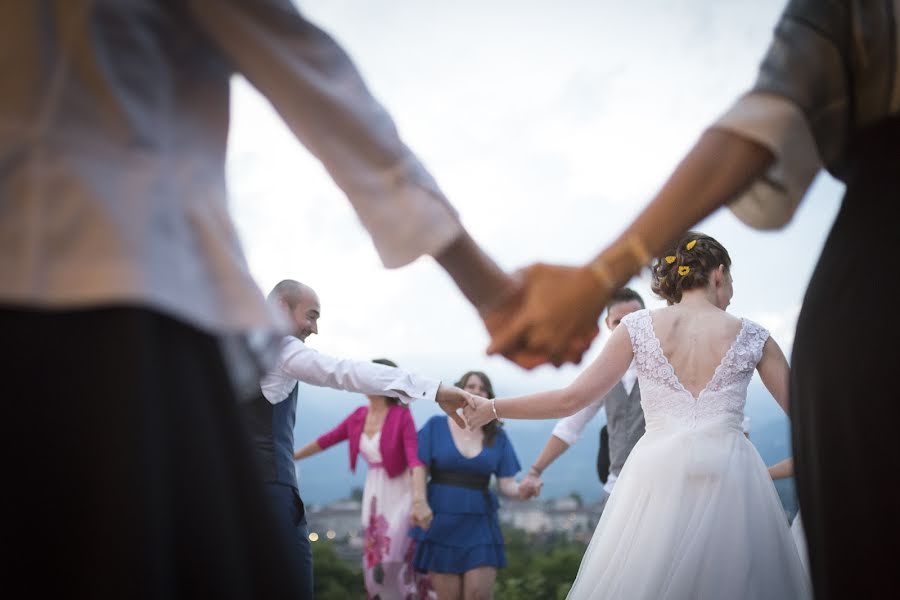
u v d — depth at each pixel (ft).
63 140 3.50
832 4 4.23
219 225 3.95
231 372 4.06
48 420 3.29
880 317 3.92
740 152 4.33
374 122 4.53
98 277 3.36
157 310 3.54
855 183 4.17
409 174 4.65
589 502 57.52
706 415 10.91
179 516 3.52
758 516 10.29
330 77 4.42
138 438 3.29
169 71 3.97
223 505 3.66
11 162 3.42
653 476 10.63
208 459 3.64
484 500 21.40
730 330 11.33
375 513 22.65
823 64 4.21
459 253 5.24
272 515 3.92
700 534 10.09
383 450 22.63
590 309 5.25
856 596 3.88
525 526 45.62
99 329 3.38
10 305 3.32
